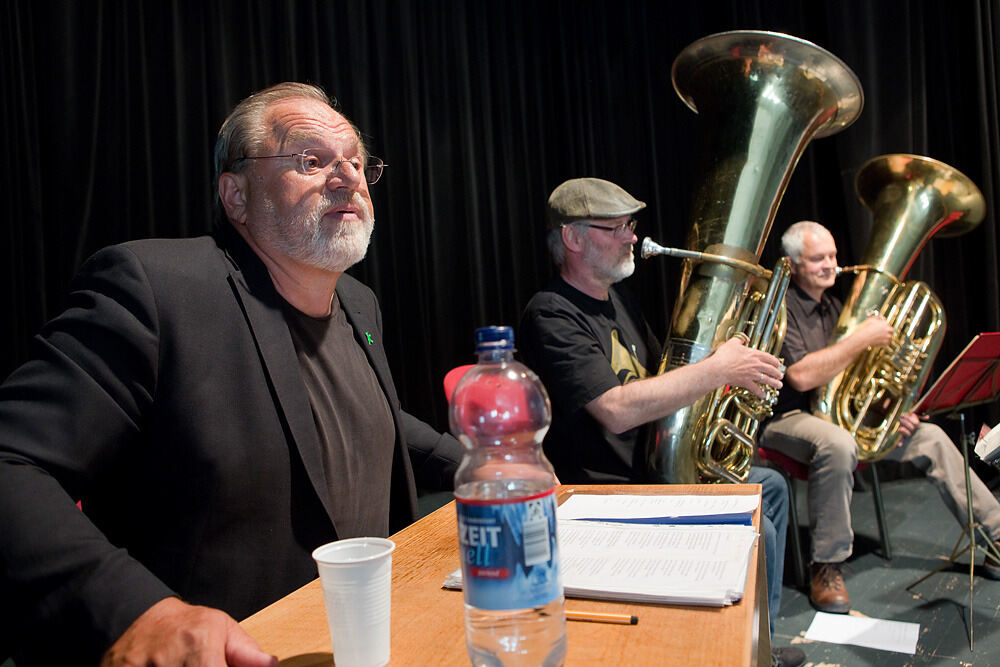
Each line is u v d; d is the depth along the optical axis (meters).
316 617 0.72
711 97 2.00
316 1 3.41
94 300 0.96
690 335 1.87
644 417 1.76
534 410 0.85
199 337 1.01
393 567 0.85
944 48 3.86
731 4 4.05
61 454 0.83
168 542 0.99
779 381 1.78
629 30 4.30
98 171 2.74
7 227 2.48
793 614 2.26
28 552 0.66
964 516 2.53
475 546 0.52
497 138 4.11
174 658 0.56
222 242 1.16
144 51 2.89
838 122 2.12
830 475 2.35
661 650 0.58
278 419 1.05
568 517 0.96
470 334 3.92
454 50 3.93
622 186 4.31
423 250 3.80
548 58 4.29
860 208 3.85
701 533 0.84
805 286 2.86
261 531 1.01
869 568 2.58
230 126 1.20
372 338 1.33
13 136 2.51
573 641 0.61
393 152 3.69
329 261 1.17
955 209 2.72
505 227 4.10
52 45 2.62
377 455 1.21
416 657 0.60
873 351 2.57
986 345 2.10
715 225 1.91
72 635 0.62
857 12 3.84
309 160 1.16
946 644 1.96
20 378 0.88
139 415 0.95
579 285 2.04
